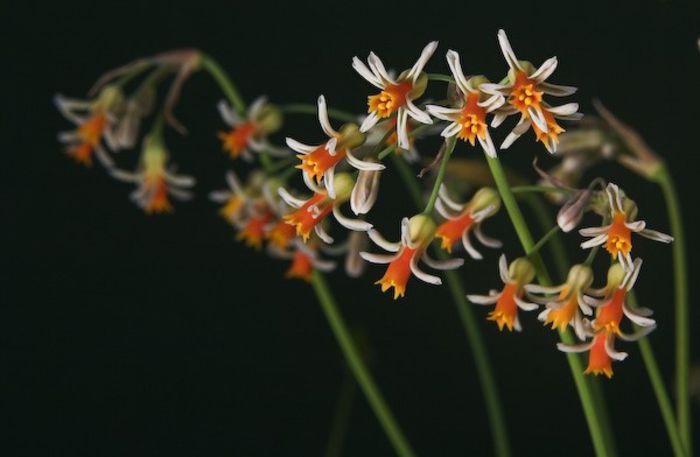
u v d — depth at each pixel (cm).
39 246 81
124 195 81
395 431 51
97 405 82
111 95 52
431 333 79
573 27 74
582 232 42
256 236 51
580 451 77
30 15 80
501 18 75
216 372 81
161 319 81
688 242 76
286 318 81
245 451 81
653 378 46
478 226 44
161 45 79
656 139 75
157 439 81
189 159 80
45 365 81
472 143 41
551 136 41
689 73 75
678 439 46
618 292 42
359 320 79
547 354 76
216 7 78
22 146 81
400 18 76
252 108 51
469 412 79
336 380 80
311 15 78
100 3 79
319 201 42
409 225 42
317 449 80
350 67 77
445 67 75
